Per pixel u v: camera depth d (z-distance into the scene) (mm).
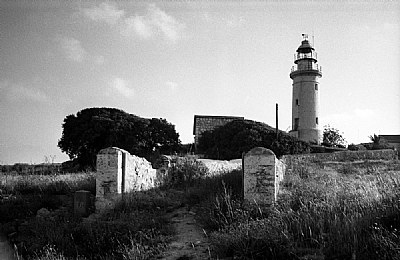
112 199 12352
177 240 9812
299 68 44844
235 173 14711
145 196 12867
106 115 29016
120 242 9547
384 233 8227
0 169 22656
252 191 11711
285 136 29984
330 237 8430
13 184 14672
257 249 8289
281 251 8164
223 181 13727
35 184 14766
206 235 9758
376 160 26484
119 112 29984
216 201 11359
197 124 34844
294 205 11023
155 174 15992
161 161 17406
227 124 31062
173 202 12766
